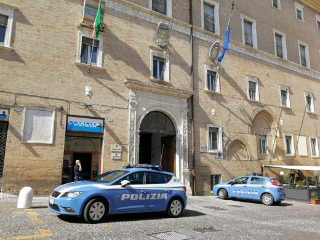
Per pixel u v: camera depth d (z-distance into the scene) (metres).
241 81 21.30
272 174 21.50
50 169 12.50
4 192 11.37
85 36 14.54
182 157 16.83
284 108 23.92
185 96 17.50
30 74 12.70
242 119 20.62
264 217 10.00
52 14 13.76
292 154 23.53
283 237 6.88
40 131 12.56
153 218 8.70
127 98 15.31
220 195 15.82
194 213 10.10
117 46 15.55
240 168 19.69
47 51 13.30
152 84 15.88
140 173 8.73
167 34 17.52
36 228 6.64
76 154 13.78
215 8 21.08
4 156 11.77
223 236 6.74
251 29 23.41
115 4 15.91
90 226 7.09
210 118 18.83
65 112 13.32
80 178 12.82
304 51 27.73
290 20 26.81
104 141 14.18
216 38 20.36
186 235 6.65
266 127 22.69
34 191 11.99
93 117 14.08
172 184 9.20
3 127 11.97
